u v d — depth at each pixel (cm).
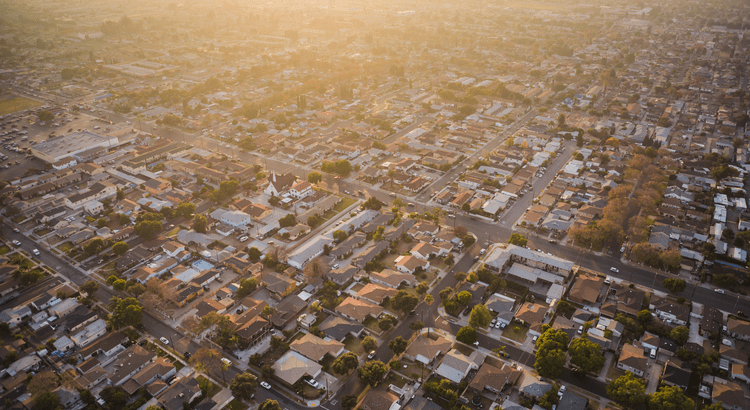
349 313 16975
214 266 19788
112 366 15100
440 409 13288
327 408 13750
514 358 15488
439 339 15950
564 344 15225
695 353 15375
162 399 13538
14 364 14888
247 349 15800
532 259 19775
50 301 17550
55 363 15175
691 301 18125
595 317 17225
